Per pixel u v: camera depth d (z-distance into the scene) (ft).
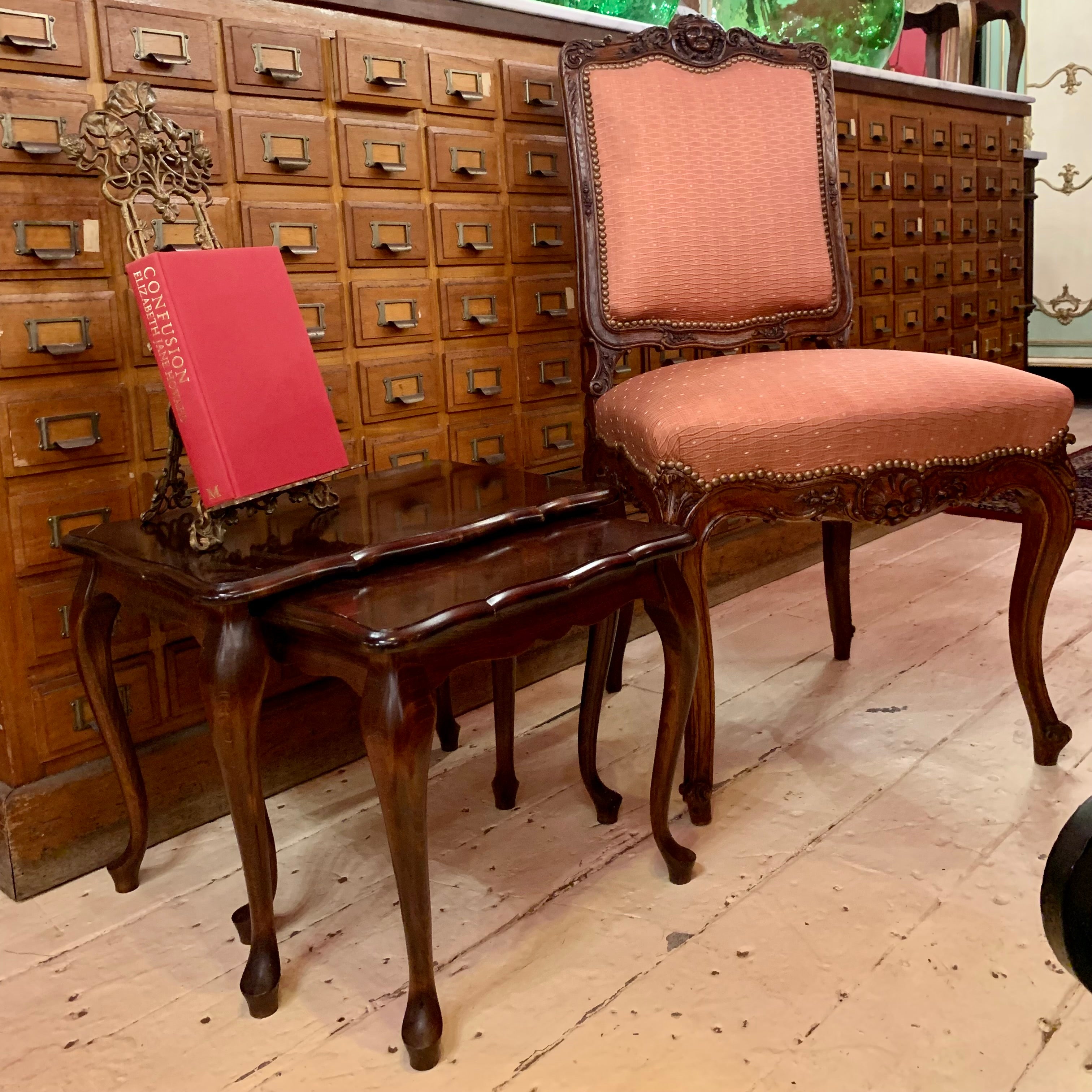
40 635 4.48
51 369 4.34
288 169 5.02
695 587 4.58
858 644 7.16
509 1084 3.33
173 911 4.39
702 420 4.48
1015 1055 3.37
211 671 3.43
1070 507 5.06
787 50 6.11
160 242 4.59
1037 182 16.06
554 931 4.12
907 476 4.73
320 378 4.27
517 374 6.30
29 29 4.09
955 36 11.52
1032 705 5.26
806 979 3.77
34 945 4.17
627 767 5.51
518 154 6.10
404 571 3.68
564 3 7.11
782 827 4.84
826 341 6.23
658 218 5.66
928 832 4.75
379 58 5.29
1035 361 16.58
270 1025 3.67
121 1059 3.52
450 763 5.65
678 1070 3.36
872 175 8.59
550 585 3.48
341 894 4.46
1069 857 1.60
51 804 4.56
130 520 4.30
